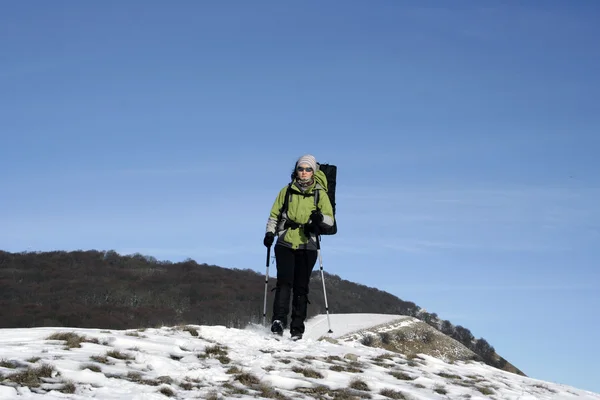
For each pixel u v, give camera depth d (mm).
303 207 9836
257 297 68375
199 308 64562
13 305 64062
